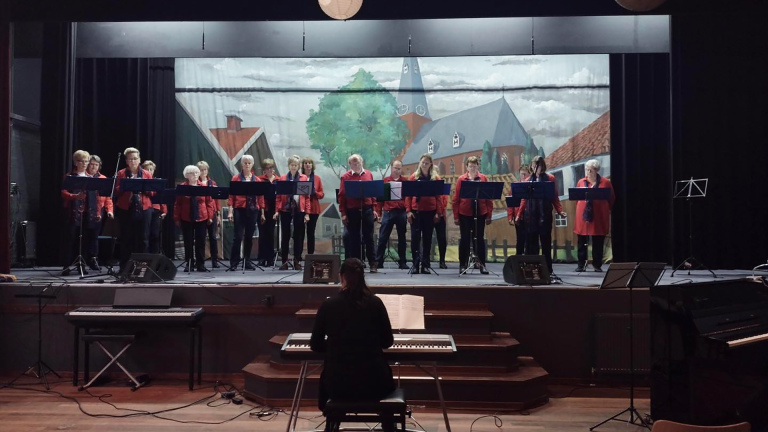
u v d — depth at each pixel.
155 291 5.88
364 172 7.93
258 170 10.16
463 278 6.93
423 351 4.17
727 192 8.97
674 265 8.96
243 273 7.66
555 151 9.88
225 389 5.71
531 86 9.91
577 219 8.25
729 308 4.50
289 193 7.42
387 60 10.07
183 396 5.48
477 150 9.99
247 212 8.20
